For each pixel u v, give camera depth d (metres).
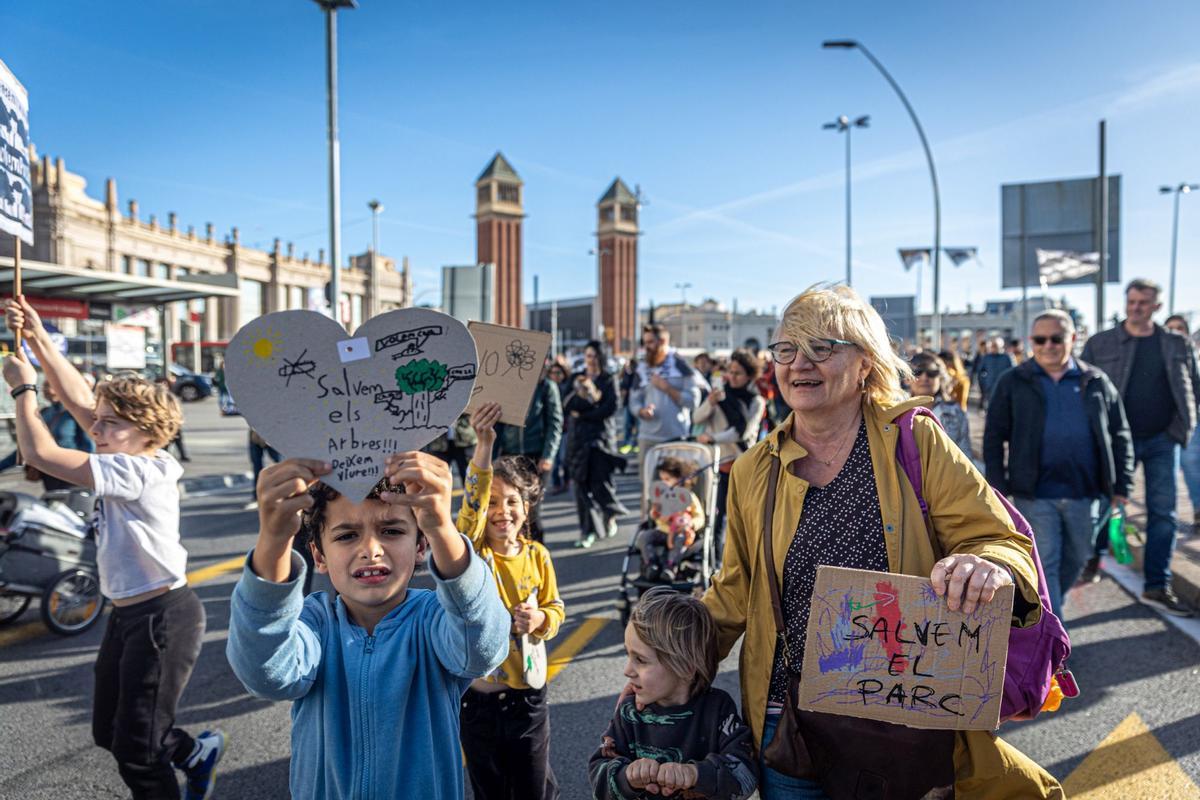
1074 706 3.87
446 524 1.54
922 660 1.69
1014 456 4.29
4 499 5.12
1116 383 5.33
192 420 22.91
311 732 1.74
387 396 1.49
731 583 2.13
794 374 1.94
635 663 2.06
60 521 5.26
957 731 1.84
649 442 7.21
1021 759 1.84
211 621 5.36
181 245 62.94
